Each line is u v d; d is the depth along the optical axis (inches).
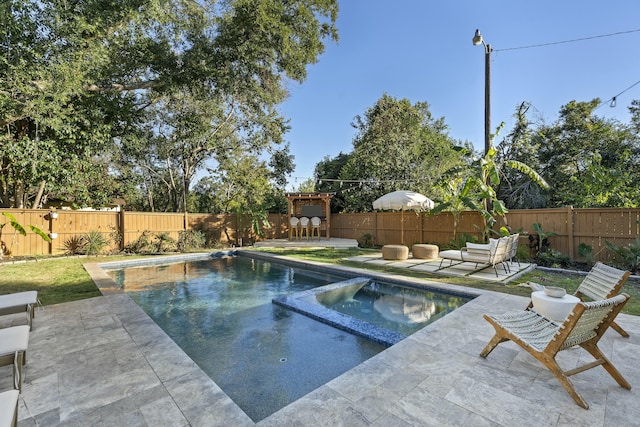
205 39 427.8
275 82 478.9
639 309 165.6
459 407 82.2
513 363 106.8
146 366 106.9
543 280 239.5
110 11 346.9
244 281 292.0
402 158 604.4
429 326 141.6
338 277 299.3
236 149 732.7
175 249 489.1
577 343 93.0
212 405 84.1
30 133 381.1
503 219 348.8
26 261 358.0
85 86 367.9
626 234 281.4
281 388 108.0
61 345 124.7
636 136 532.7
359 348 137.9
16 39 294.8
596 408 82.0
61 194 457.4
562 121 582.6
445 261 339.3
